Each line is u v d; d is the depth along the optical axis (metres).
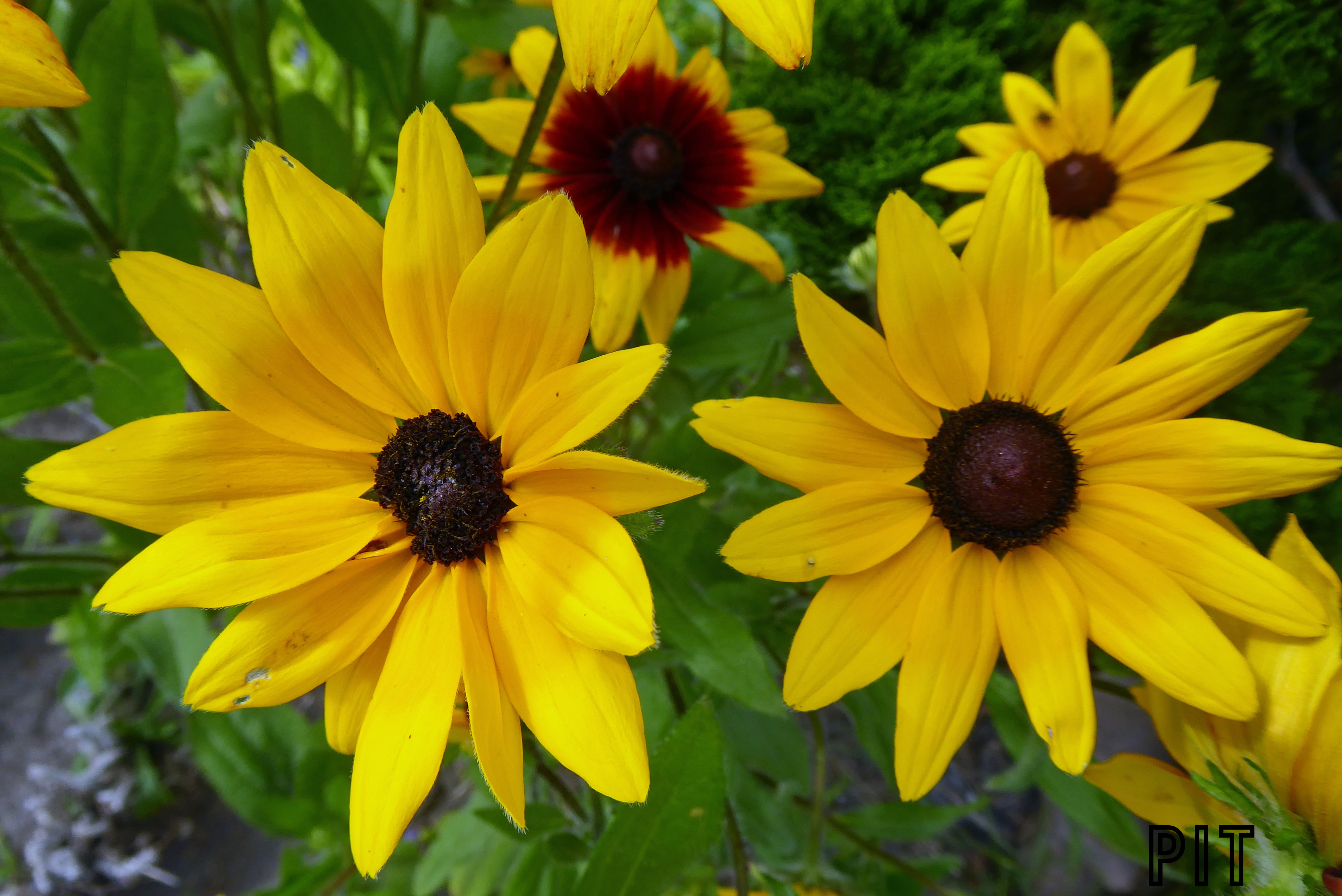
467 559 0.11
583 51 0.09
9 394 0.16
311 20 0.18
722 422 0.11
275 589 0.10
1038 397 0.13
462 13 0.18
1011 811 0.27
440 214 0.10
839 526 0.12
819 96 0.20
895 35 0.20
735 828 0.15
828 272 0.21
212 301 0.10
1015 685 0.18
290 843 0.30
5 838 0.29
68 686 0.27
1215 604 0.11
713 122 0.17
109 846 0.29
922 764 0.11
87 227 0.20
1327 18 0.18
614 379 0.10
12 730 0.30
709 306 0.20
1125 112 0.17
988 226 0.12
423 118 0.10
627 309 0.16
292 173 0.10
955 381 0.12
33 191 0.18
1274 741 0.11
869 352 0.12
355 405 0.12
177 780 0.30
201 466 0.11
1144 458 0.12
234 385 0.11
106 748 0.29
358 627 0.11
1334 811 0.10
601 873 0.13
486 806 0.18
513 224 0.10
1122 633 0.12
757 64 0.21
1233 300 0.18
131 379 0.15
